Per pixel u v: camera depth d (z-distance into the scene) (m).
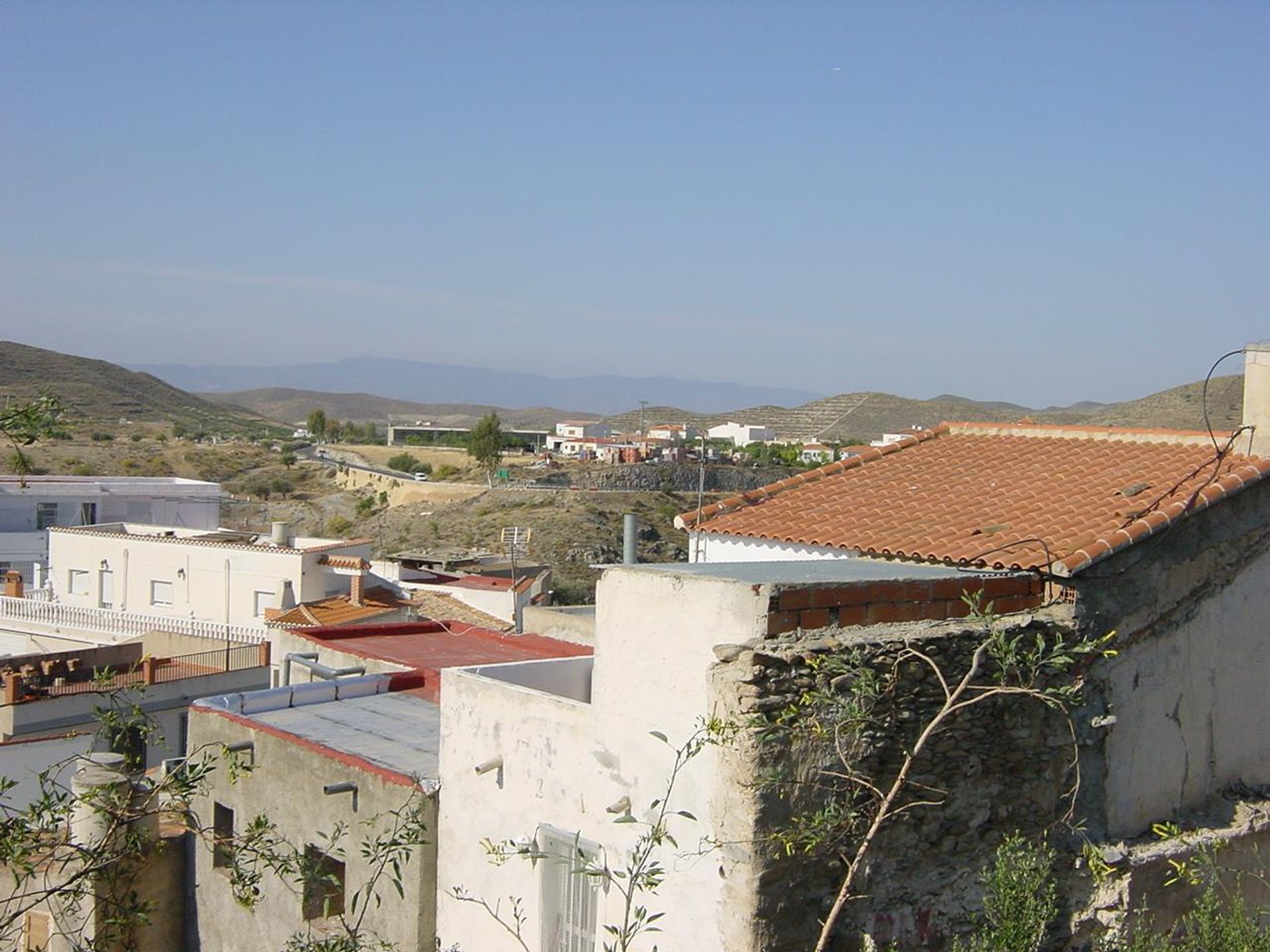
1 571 50.22
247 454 142.38
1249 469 11.73
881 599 9.57
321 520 104.50
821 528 13.47
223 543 41.50
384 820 12.74
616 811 9.94
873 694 8.54
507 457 139.00
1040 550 10.75
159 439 147.38
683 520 14.88
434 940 12.31
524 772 11.23
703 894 9.05
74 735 11.70
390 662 18.67
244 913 14.47
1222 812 11.27
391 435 191.12
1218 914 9.54
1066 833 10.23
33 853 9.16
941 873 9.60
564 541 78.25
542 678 12.82
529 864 11.07
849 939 9.05
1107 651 9.48
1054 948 10.02
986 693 8.67
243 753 14.86
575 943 10.52
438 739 14.85
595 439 181.88
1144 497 11.78
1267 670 12.00
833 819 8.58
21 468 8.29
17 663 29.11
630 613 10.02
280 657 21.23
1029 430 16.02
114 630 38.97
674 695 9.53
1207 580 11.45
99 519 53.47
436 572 50.22
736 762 8.73
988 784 9.85
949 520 12.70
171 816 14.66
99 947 11.08
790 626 9.09
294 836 14.02
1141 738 10.88
